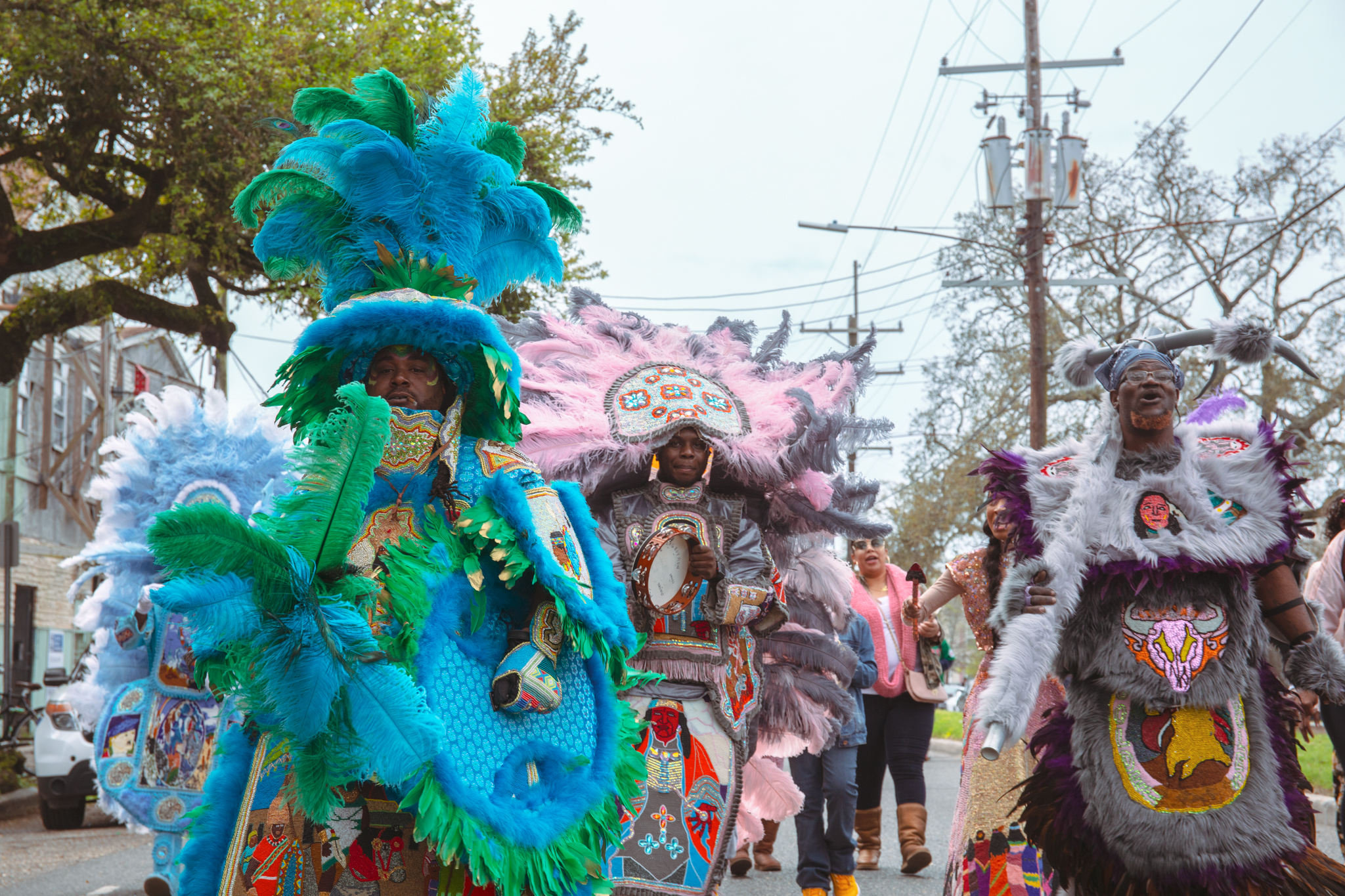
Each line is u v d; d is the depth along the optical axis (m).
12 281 24.30
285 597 2.52
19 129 15.12
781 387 5.62
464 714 2.79
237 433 7.85
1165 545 3.71
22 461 26.30
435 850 2.70
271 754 2.81
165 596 2.38
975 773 4.89
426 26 17.03
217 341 17.70
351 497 2.62
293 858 2.80
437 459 2.96
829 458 5.57
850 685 6.99
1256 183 32.31
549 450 5.14
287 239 3.15
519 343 5.57
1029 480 3.97
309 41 15.02
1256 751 3.63
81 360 29.05
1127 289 33.34
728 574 5.13
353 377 3.04
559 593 2.83
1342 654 3.74
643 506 5.15
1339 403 30.64
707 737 4.83
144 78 14.48
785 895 7.01
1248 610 3.69
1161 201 33.31
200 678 2.71
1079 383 4.12
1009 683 3.68
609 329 5.57
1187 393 30.91
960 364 37.34
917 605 5.45
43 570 26.97
